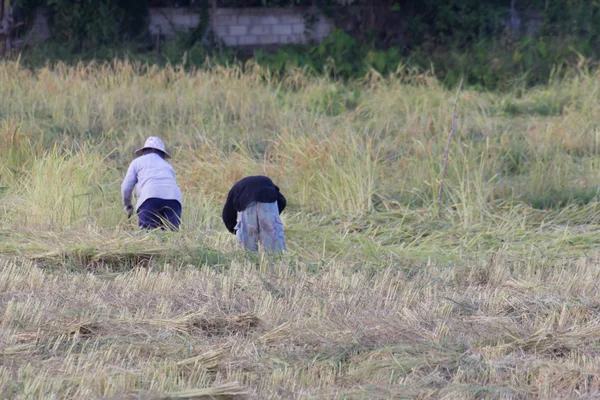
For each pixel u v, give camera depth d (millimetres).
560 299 25641
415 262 31469
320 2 86250
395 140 50531
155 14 85875
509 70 77250
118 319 22500
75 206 35719
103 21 82875
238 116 57438
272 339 21766
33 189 37750
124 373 18672
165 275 26922
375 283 27125
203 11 85250
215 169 43719
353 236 35219
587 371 19828
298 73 67125
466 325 23219
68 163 38125
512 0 88875
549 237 35875
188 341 21406
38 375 18266
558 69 74562
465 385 18938
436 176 42688
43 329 21375
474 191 41250
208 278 26922
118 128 54281
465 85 73750
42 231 32188
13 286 24938
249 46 86625
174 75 62656
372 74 72500
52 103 56281
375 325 22828
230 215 31844
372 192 40312
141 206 34250
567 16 87000
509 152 49625
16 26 77375
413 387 18938
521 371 19938
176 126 54000
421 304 24859
